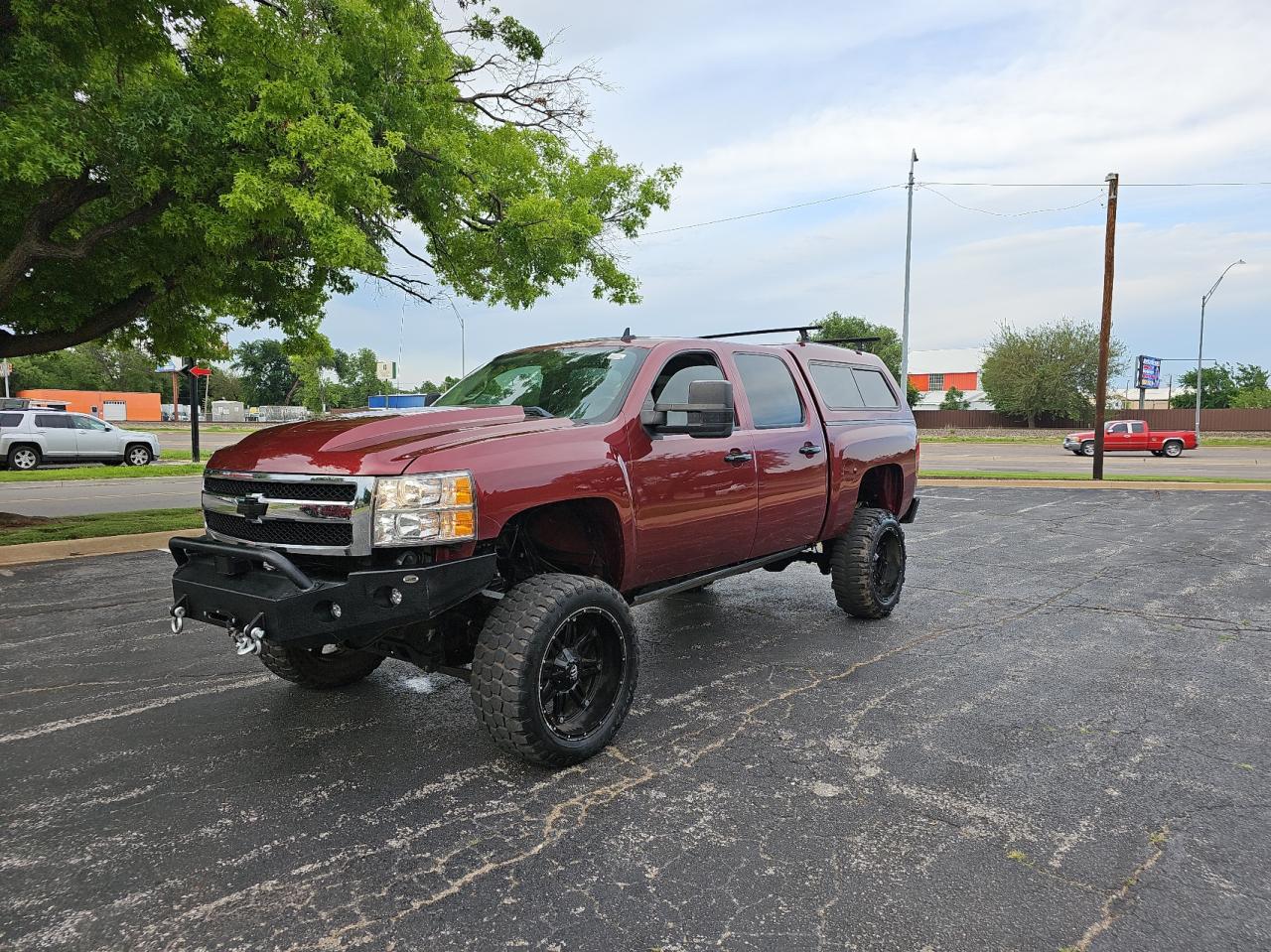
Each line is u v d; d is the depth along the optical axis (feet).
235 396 353.51
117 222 28.45
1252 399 223.10
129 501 46.96
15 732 12.94
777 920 7.93
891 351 228.02
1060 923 7.86
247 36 27.63
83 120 25.38
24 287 32.50
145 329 41.27
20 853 9.24
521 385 15.11
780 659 16.78
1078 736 12.62
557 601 11.18
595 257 45.24
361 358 329.93
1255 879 8.64
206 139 26.78
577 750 11.50
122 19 27.73
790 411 17.51
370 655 15.19
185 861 9.08
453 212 38.14
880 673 15.83
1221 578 25.43
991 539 33.58
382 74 31.91
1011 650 17.40
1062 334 175.01
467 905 8.21
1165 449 106.32
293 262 37.45
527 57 41.91
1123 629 19.17
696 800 10.52
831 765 11.56
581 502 12.78
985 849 9.27
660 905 8.20
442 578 10.59
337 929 7.82
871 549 19.20
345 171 26.58
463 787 10.95
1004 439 158.10
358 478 10.44
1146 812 10.14
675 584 15.05
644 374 14.08
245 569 10.90
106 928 7.82
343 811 10.28
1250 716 13.47
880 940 7.61
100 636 18.62
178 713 13.82
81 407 215.51
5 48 26.16
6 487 55.16
